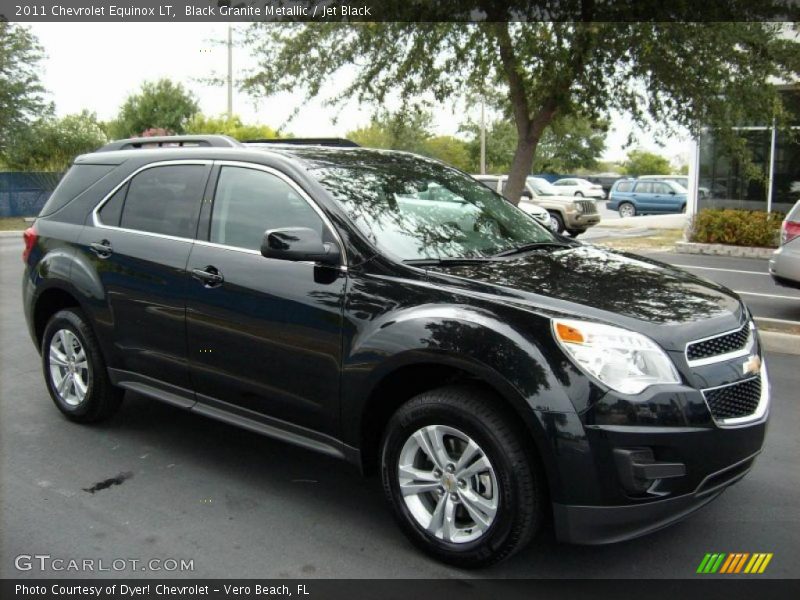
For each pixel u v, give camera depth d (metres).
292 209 4.13
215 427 5.31
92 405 5.15
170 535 3.77
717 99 8.23
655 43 7.84
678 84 8.20
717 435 3.23
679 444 3.13
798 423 5.42
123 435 5.12
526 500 3.23
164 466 4.61
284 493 4.26
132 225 4.86
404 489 3.58
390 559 3.56
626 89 8.78
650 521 3.20
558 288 3.56
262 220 4.22
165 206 4.73
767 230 15.66
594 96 8.71
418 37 8.29
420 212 4.27
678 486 3.19
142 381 4.80
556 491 3.14
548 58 8.02
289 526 3.88
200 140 4.86
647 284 3.79
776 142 16.95
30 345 7.57
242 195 4.37
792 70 8.10
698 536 3.80
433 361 3.39
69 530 3.81
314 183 4.09
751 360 3.55
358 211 3.99
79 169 5.45
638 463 3.10
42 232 5.39
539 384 3.13
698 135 8.98
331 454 3.88
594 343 3.17
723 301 3.74
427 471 3.56
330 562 3.53
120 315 4.79
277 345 3.98
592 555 3.62
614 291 3.61
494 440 3.24
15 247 17.94
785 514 4.03
